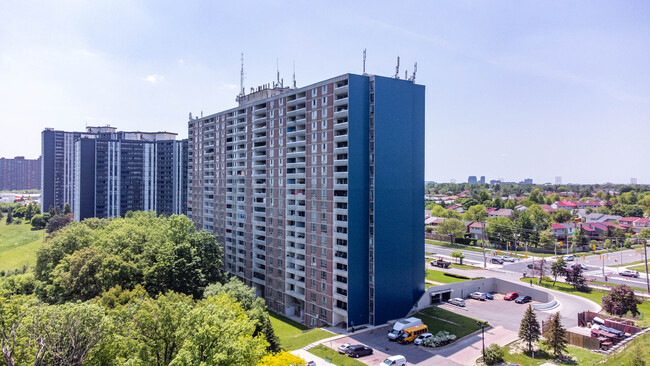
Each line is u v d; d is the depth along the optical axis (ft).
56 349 134.21
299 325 312.09
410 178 300.61
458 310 306.76
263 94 416.26
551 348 224.33
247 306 255.91
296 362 171.12
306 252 314.76
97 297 261.03
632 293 283.79
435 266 450.30
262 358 169.89
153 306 165.99
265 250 368.68
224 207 439.63
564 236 614.75
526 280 391.24
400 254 294.25
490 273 408.05
